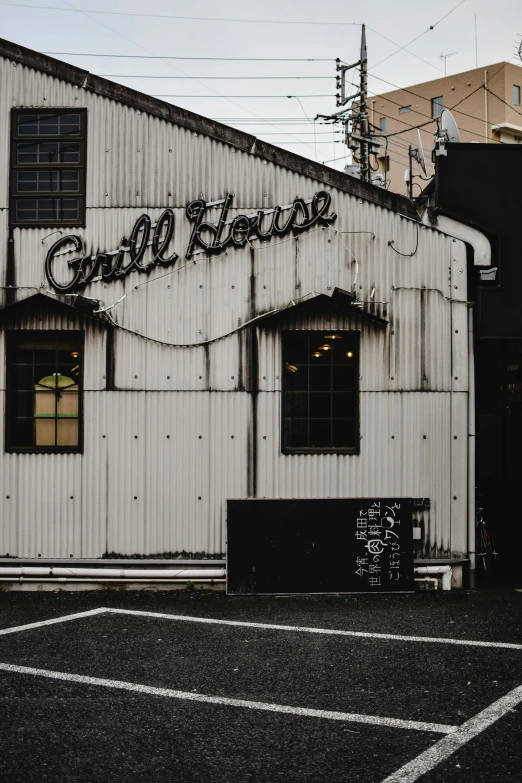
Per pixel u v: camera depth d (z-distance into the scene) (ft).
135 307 33.96
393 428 33.68
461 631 26.68
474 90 176.24
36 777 15.74
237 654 24.03
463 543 33.63
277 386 33.71
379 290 33.81
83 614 29.22
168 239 33.99
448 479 33.68
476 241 34.06
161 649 24.57
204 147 34.14
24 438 34.12
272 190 34.01
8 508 33.73
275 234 33.86
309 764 16.37
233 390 33.81
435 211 33.96
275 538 32.68
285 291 33.83
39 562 33.45
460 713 19.12
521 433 50.55
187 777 15.79
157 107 34.22
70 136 34.32
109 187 34.19
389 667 22.70
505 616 28.81
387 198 33.83
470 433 33.73
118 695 20.43
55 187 34.32
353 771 16.05
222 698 20.20
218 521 33.60
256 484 33.68
